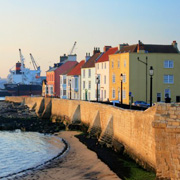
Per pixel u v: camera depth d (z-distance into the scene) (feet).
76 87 362.74
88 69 338.34
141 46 256.73
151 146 103.24
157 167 89.45
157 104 88.94
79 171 121.70
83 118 225.56
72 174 118.93
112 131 153.99
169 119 87.04
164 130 87.81
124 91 260.62
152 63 255.50
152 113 103.04
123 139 135.54
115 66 277.85
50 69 484.33
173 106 87.10
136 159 117.80
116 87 276.00
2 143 192.24
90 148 156.87
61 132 225.15
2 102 450.30
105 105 173.99
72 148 164.66
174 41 276.82
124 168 113.19
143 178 99.04
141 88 254.06
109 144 153.58
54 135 216.54
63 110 277.03
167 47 273.95
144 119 110.22
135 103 226.38
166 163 88.43
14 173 126.11
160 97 256.11
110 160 127.65
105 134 157.07
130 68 253.24
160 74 256.11
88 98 337.93
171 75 257.55
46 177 118.01
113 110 155.43
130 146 125.80
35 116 325.21
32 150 169.58
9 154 161.17
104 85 301.22
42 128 248.73
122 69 264.72
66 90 403.13
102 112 179.83
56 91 441.27
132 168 111.65
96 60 321.11
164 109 87.92
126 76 257.14
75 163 133.59
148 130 106.01
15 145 184.96
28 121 288.51
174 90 257.75
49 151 165.48
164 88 256.52
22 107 386.11
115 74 277.85
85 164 130.00
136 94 253.85
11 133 233.14
